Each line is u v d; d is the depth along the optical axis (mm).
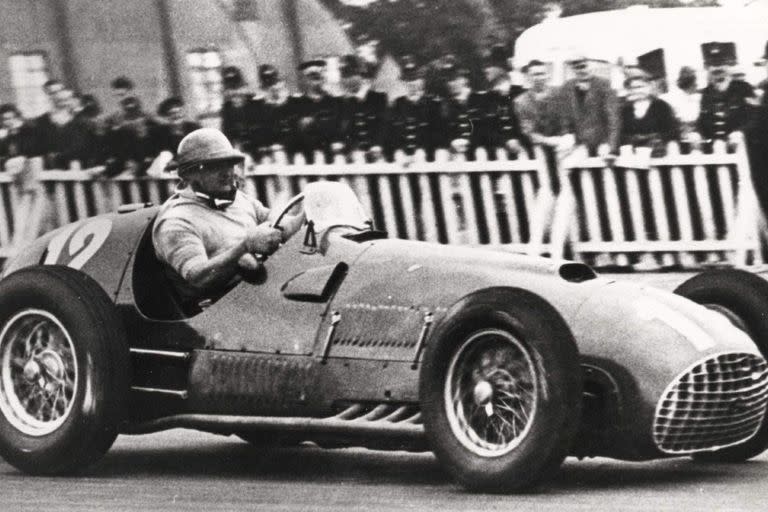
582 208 16453
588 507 6254
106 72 17156
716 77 16188
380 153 16562
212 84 17141
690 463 7980
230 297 7738
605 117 16297
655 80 16219
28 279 7820
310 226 7695
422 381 6785
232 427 7508
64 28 17125
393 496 6770
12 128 17141
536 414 6383
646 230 16391
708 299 7887
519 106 16406
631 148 16297
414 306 7180
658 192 16328
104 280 8125
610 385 6793
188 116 17047
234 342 7613
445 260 7371
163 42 17203
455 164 16484
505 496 6594
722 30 16250
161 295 8234
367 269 7449
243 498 6812
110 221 8453
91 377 7566
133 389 7875
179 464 8273
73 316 7637
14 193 17172
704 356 6836
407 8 17047
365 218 8016
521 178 16453
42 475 7762
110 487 7297
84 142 17062
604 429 6836
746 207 16219
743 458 7875
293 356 7410
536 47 16516
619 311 6957
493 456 6562
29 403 7922
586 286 7160
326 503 6590
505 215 16500
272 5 17250
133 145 17016
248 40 17234
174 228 8070
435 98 16500
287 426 7316
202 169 8266
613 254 16484
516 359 6613
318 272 7543
